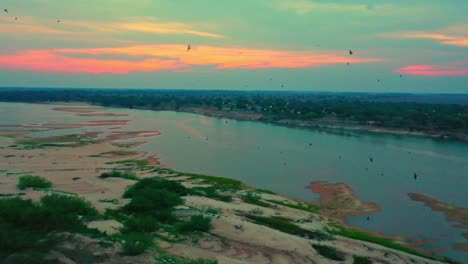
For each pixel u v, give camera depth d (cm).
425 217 3762
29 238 1858
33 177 3700
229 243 2366
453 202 4209
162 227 2508
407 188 4725
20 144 6700
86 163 5447
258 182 4934
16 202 2314
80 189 3741
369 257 2478
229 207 3284
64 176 4400
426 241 3225
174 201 3078
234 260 2109
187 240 2331
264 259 2202
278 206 3656
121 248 1966
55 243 1881
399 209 3978
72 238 1969
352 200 4234
